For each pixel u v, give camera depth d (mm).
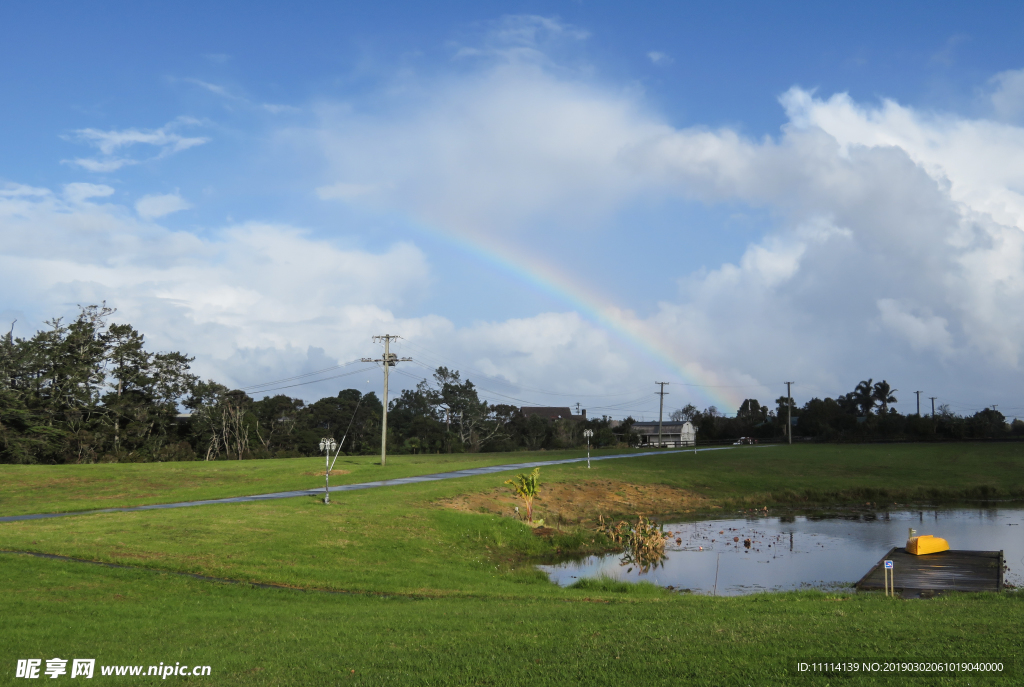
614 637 13969
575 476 61375
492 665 12297
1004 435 128000
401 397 151375
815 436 141750
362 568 28188
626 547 38625
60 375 95500
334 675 12281
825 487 64438
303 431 122438
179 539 29703
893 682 10422
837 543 40469
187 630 16719
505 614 17531
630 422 156875
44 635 15922
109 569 24156
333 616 18156
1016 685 10078
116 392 100938
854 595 21531
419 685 11469
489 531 39000
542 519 45281
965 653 11750
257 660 13594
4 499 46469
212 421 109312
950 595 20562
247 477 58062
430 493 46656
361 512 38812
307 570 26438
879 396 178250
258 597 21922
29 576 22453
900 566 28812
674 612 17297
